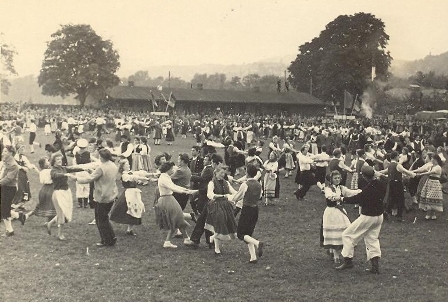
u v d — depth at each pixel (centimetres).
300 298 723
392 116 6131
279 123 4369
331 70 7019
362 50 7019
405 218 1337
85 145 1386
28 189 1215
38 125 5088
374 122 5041
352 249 861
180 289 749
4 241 997
